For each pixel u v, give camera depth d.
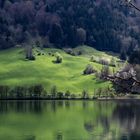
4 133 127.56
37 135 123.88
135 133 124.06
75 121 157.50
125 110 186.88
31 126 144.25
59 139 116.06
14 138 118.44
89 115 176.12
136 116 163.88
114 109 197.00
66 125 146.50
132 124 143.00
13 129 136.75
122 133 125.38
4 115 179.00
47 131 131.88
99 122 152.38
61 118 167.88
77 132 128.75
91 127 140.38
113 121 152.88
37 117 172.00
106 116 169.00
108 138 115.62
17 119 164.62
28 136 122.06
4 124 149.00
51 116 175.88
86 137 119.00
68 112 191.38
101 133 126.31
